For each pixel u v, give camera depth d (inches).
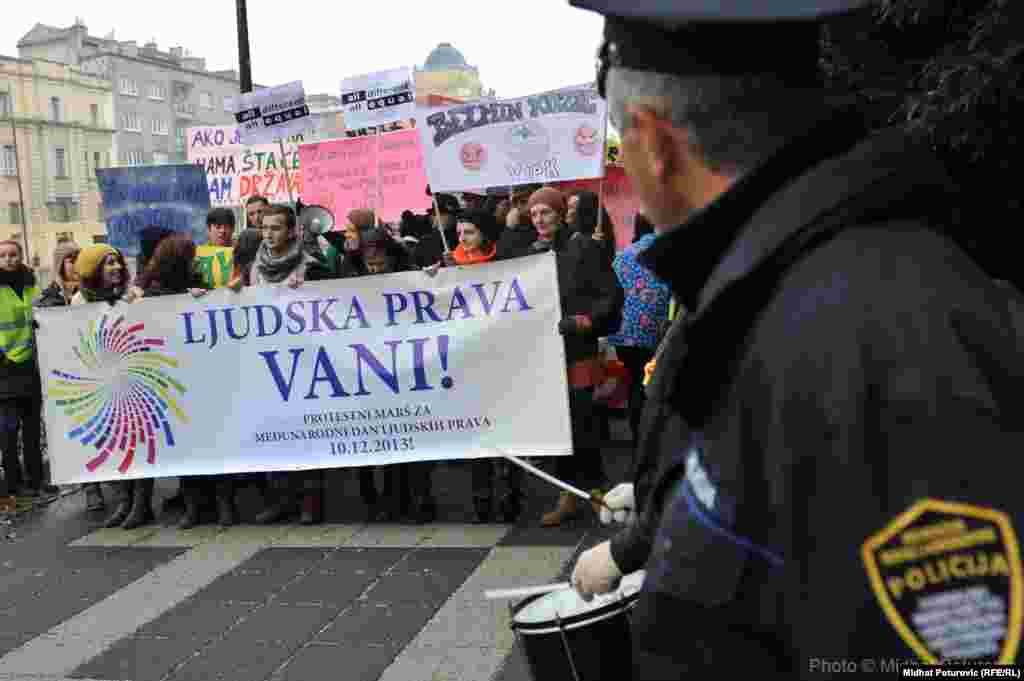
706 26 36.0
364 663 157.1
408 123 494.0
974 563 29.9
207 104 3363.7
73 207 2691.9
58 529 246.1
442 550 208.1
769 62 36.6
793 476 32.4
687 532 36.5
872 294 32.8
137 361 236.8
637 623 39.2
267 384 231.5
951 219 38.2
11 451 270.8
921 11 155.2
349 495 259.0
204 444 235.8
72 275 272.8
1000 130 153.3
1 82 2509.8
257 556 213.6
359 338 225.5
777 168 37.0
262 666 158.7
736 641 35.2
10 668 163.6
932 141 154.6
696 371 36.9
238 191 413.7
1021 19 138.1
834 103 39.0
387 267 231.6
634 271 223.6
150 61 3115.2
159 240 270.2
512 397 219.9
